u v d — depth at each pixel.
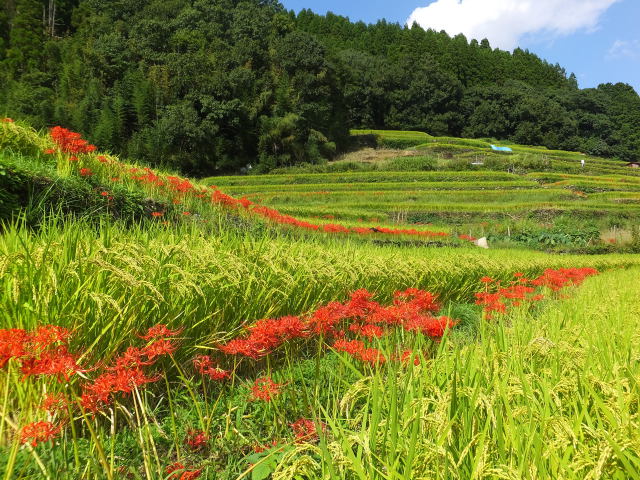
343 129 91.38
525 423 1.83
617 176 71.81
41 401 2.24
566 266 16.00
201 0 88.19
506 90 119.69
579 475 1.61
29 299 2.71
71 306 2.72
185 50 77.56
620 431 1.61
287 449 2.27
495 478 1.54
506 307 5.76
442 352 2.79
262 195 46.84
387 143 95.44
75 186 7.89
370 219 33.91
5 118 9.03
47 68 72.88
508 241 31.59
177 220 10.01
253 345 2.96
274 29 89.44
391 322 3.76
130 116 63.12
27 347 2.01
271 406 2.91
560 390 2.12
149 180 11.07
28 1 83.38
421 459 1.62
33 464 2.02
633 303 6.11
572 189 56.19
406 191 50.72
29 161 8.08
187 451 2.57
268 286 4.36
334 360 3.82
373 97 107.44
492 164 70.00
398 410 2.13
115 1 90.75
